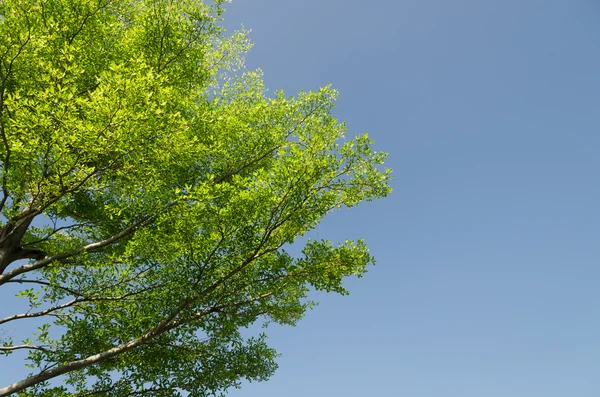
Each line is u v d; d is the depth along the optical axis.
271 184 5.67
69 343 6.59
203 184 5.67
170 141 6.26
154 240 5.95
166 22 7.96
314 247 6.14
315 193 5.83
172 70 8.18
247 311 6.62
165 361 6.52
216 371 6.70
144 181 6.34
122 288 6.48
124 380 6.54
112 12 9.21
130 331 6.57
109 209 7.03
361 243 6.27
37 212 6.32
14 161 6.00
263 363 7.27
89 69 7.29
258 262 6.21
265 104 8.91
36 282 7.18
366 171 5.90
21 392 6.09
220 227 5.68
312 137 5.74
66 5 7.19
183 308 6.00
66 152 5.49
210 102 9.50
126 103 5.29
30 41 5.72
